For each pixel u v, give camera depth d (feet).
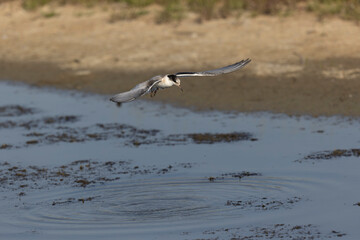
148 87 28.12
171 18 95.14
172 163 47.42
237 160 47.19
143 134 55.77
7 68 86.63
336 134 52.37
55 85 76.59
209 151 49.78
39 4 112.47
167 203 39.11
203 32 88.84
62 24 102.32
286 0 93.71
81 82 76.43
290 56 76.54
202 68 75.87
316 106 60.75
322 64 72.95
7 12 112.06
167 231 34.68
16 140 55.93
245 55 78.48
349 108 59.31
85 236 34.37
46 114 64.44
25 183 44.68
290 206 37.91
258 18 90.68
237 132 54.60
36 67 85.40
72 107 66.69
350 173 43.19
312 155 47.42
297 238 33.32
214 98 66.18
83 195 41.45
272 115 59.36
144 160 48.57
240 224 35.47
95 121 61.05
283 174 43.70
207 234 34.12
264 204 38.42
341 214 36.32
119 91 71.41
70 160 49.62
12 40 99.45
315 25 84.89
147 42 88.33
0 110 66.90
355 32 81.20
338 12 87.97
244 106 62.69
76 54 88.17
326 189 40.52
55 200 40.78
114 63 81.92
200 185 42.24
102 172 46.26
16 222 37.04
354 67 70.85
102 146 52.85
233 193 40.47
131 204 39.24
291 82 68.64
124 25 96.68
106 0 108.78
